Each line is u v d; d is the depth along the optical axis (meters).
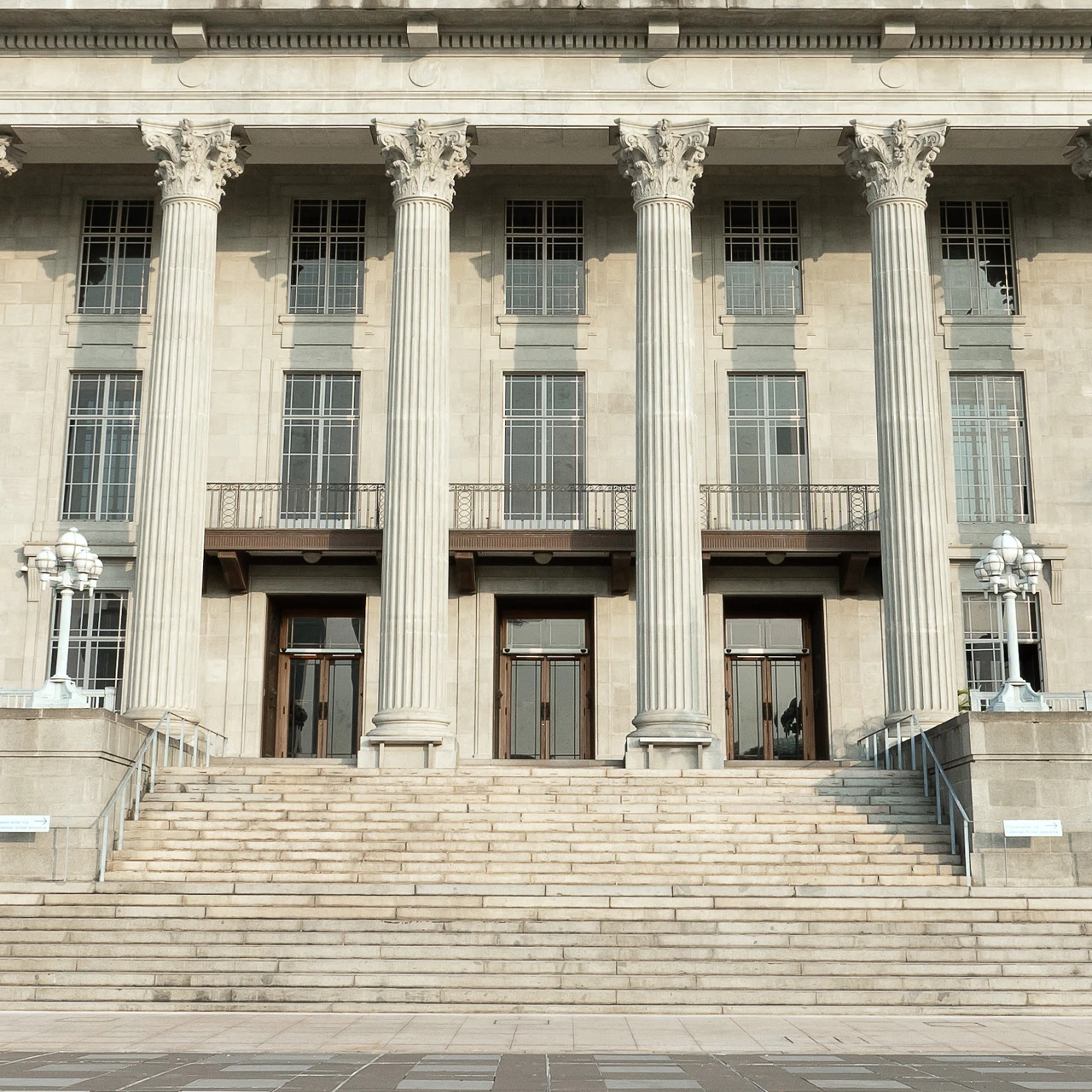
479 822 22.30
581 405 32.88
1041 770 21.64
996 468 32.69
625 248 33.25
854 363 32.91
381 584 29.42
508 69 29.30
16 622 31.61
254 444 32.47
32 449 32.38
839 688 31.48
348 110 29.17
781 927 18.62
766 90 29.17
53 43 29.38
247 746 31.11
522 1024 15.66
